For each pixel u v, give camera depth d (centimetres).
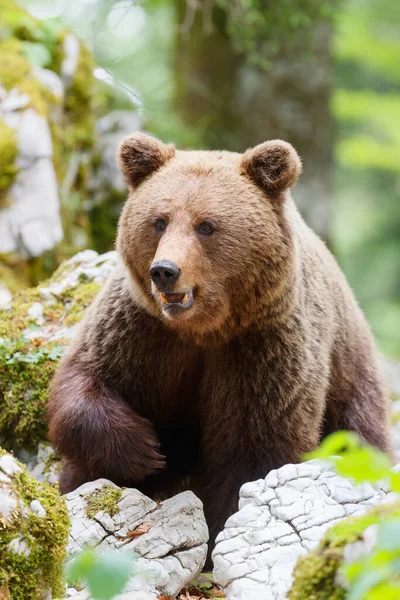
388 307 3769
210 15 2161
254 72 2334
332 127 2444
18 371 1206
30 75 1677
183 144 2106
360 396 1269
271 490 804
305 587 620
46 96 1684
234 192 983
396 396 1858
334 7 2348
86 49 1844
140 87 2723
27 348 1233
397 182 3866
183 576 830
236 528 777
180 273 919
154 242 979
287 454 1023
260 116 2345
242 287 982
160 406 1072
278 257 992
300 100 2355
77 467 1030
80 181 1741
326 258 1252
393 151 3328
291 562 734
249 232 970
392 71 3519
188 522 874
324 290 1164
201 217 960
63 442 1010
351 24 3312
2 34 1730
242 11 2125
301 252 1112
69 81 1767
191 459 1164
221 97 2369
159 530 861
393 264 3822
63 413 1009
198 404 1084
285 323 1024
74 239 1684
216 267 965
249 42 2156
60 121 1719
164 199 976
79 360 1058
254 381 1020
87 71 1820
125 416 1014
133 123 1889
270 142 1005
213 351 1030
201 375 1063
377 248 3878
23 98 1619
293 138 2366
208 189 977
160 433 1102
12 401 1202
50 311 1314
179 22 2420
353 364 1256
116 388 1044
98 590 479
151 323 1021
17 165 1541
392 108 3347
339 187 3934
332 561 616
